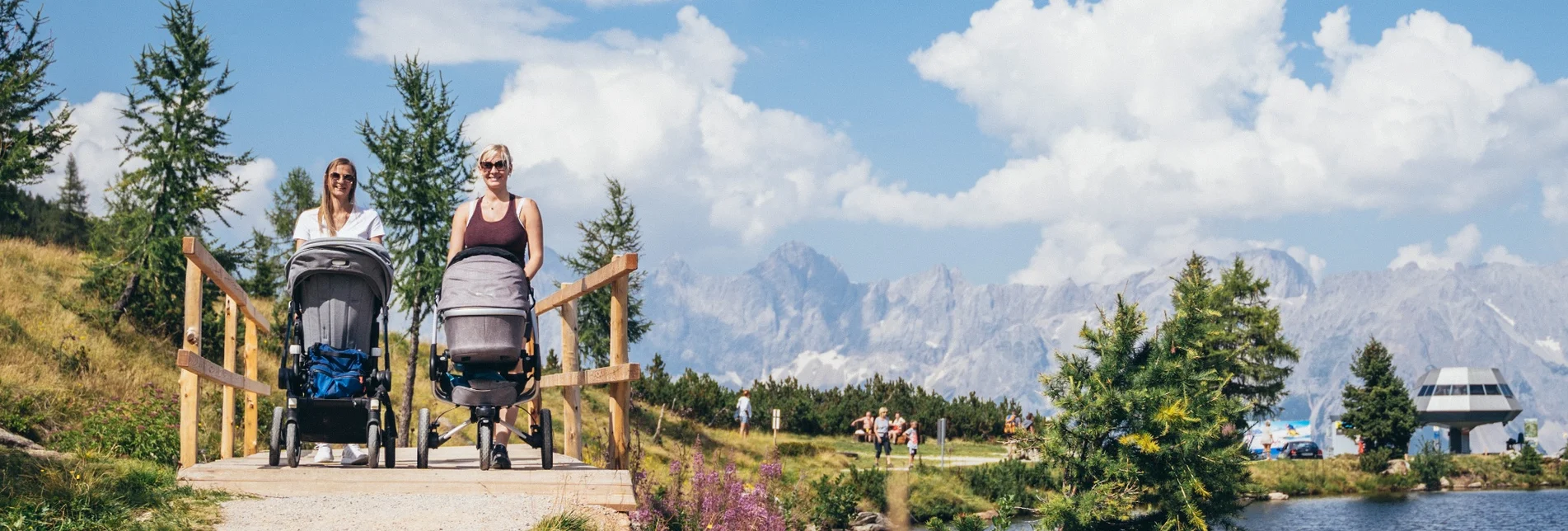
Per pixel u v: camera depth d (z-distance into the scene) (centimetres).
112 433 1399
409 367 2689
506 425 748
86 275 3198
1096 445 2539
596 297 3694
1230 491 2584
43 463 769
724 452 3744
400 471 697
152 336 2967
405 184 2770
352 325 735
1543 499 5541
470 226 743
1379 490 6078
